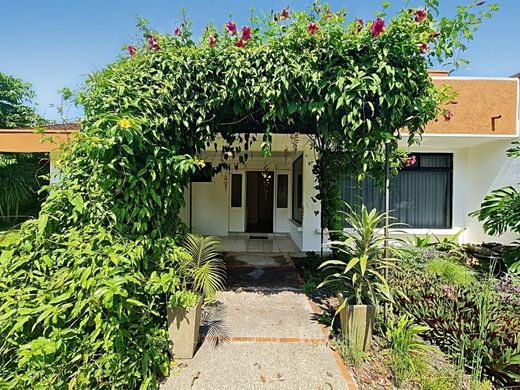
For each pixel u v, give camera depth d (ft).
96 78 9.56
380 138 10.73
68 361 7.07
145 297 9.05
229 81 10.29
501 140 22.62
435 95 11.85
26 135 21.33
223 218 34.04
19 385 6.76
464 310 10.17
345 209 22.54
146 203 9.28
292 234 31.53
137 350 8.27
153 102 9.40
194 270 10.60
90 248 8.11
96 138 8.14
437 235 25.82
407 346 9.12
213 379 8.50
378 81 9.61
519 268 14.28
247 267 20.71
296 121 13.29
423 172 26.27
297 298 14.82
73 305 7.47
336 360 9.45
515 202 15.56
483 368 9.00
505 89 21.86
